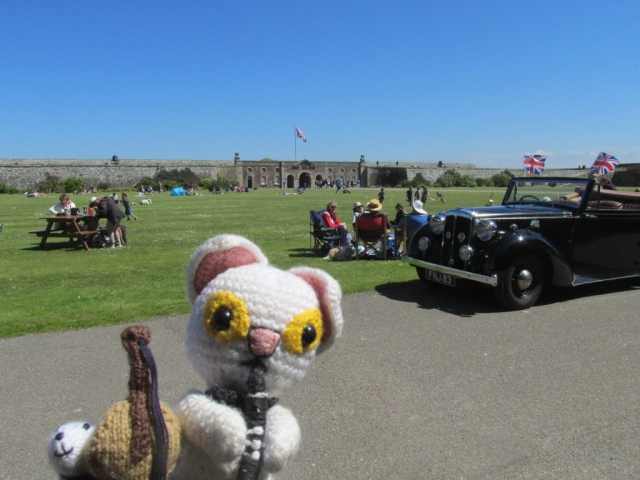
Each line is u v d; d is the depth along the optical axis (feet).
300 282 6.28
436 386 13.85
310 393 13.32
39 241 47.42
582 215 23.35
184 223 65.51
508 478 9.78
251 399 5.61
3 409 12.32
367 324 19.38
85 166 276.41
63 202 44.83
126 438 4.61
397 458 10.41
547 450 10.77
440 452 10.65
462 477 9.80
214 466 5.42
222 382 5.93
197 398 5.45
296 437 5.72
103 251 40.63
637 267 25.43
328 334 6.53
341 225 36.94
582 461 10.37
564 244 23.24
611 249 24.48
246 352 5.67
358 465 10.15
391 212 86.43
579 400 13.11
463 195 150.20
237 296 5.73
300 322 5.85
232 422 5.18
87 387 13.60
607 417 12.23
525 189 27.35
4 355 15.74
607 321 20.06
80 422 5.20
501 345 17.19
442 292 24.79
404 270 30.78
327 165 348.59
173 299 22.86
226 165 321.93
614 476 9.87
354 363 15.40
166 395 13.10
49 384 13.74
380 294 24.29
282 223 65.10
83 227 46.24
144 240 47.55
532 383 14.11
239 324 5.63
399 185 326.03
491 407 12.67
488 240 22.04
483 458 10.44
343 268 31.50
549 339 17.84
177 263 34.37
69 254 39.09
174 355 15.80
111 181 283.79
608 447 10.91
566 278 22.56
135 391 4.88
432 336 18.06
